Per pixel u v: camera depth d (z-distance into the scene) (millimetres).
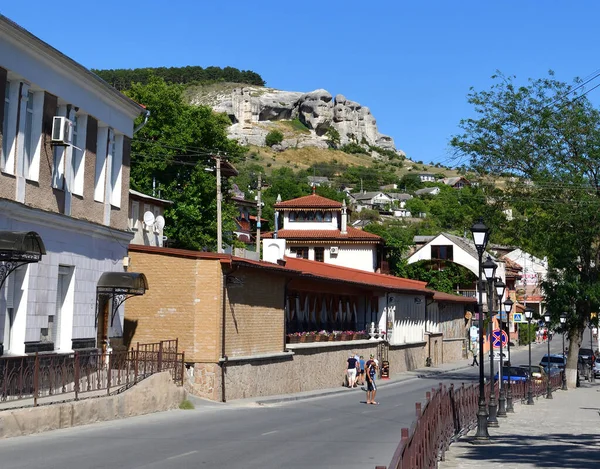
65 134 21328
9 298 19969
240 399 29016
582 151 44062
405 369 56781
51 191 21578
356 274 53438
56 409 17188
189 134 49656
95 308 24391
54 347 22172
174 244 49125
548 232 44844
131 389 20922
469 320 83188
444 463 15305
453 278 84250
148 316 27844
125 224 26609
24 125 20281
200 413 23312
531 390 35875
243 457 14281
